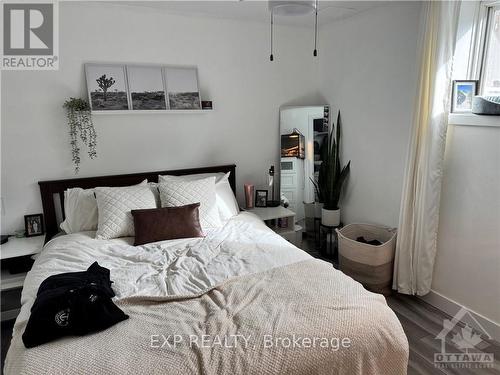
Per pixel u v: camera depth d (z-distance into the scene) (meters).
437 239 2.62
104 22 2.89
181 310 1.62
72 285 1.65
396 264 2.78
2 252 2.51
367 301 1.66
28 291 1.85
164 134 3.26
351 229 3.32
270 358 1.34
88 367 1.27
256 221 3.04
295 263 2.07
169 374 1.26
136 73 3.04
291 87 3.78
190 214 2.65
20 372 1.26
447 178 2.51
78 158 2.96
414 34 2.72
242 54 3.47
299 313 1.55
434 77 2.40
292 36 3.68
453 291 2.55
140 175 3.18
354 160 3.50
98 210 2.68
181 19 3.15
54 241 2.54
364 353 1.48
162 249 2.36
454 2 2.29
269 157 3.81
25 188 2.84
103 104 2.95
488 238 2.29
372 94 3.19
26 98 2.75
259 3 2.86
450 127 2.45
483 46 2.40
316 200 3.85
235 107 3.54
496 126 2.15
